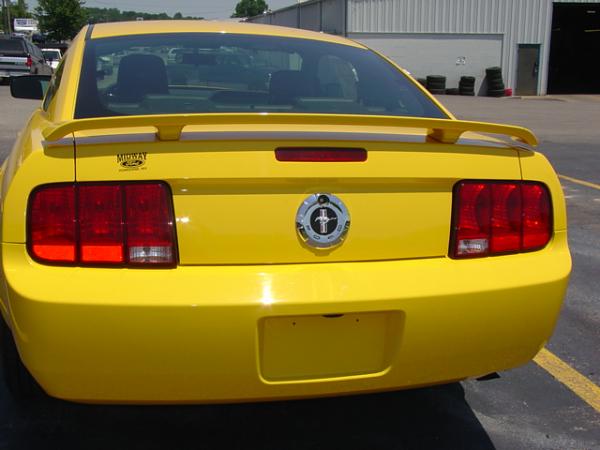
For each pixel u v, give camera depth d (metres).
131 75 2.97
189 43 3.21
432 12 30.75
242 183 2.14
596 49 40.03
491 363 2.38
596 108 23.06
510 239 2.39
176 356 2.08
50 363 2.06
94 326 2.03
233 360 2.10
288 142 2.19
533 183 2.44
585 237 6.09
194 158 2.12
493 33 31.05
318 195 2.19
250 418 3.01
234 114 2.06
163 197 2.12
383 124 2.17
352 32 30.59
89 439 2.81
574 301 4.49
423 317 2.21
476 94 31.58
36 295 2.03
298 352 2.19
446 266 2.29
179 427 2.93
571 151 11.74
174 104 2.90
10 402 3.06
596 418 3.07
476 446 2.84
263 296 2.09
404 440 2.88
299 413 3.06
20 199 2.10
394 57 31.05
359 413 3.08
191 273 2.11
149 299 2.04
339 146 2.23
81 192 2.10
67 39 52.75
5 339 2.71
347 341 2.21
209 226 2.13
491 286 2.28
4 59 23.59
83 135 2.27
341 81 3.22
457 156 2.34
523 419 3.06
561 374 3.48
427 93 3.30
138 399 2.14
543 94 31.56
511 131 2.32
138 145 2.14
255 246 2.15
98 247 2.10
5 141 10.55
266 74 3.15
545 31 31.14
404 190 2.28
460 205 2.33
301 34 3.54
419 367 2.27
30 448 2.74
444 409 3.13
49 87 3.62
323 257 2.21
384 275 2.21
